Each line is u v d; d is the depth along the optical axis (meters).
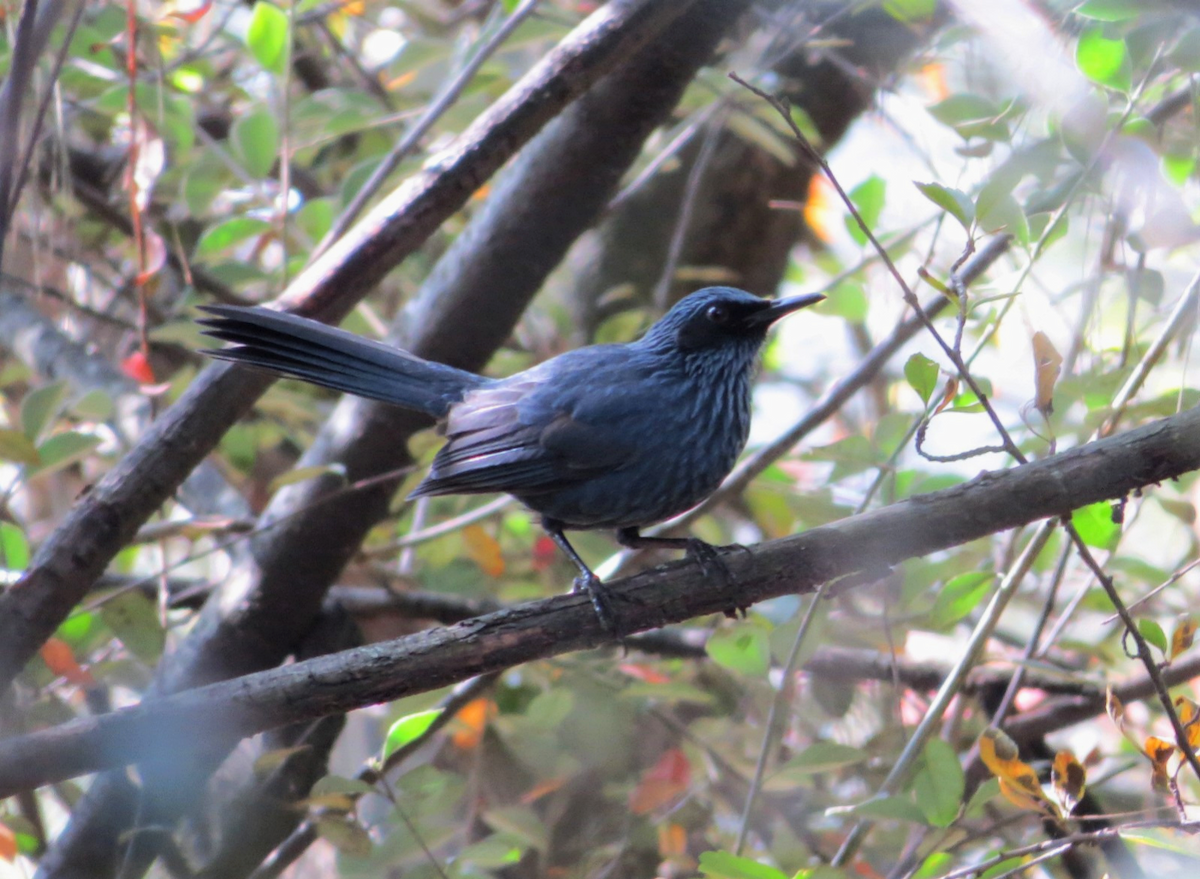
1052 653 12.11
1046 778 10.80
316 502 10.34
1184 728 7.18
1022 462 7.00
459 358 11.23
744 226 15.27
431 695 10.82
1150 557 13.99
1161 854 9.63
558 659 11.77
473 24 15.34
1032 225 9.17
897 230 12.80
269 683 7.21
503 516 13.81
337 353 9.90
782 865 10.25
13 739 6.95
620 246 15.27
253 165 11.52
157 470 8.87
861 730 12.38
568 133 10.78
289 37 11.20
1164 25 8.23
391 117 11.72
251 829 10.46
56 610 8.57
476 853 9.16
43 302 14.04
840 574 7.68
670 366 9.97
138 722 7.02
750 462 10.98
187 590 12.80
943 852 8.51
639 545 10.20
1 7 10.46
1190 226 9.02
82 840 10.05
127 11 10.85
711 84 11.92
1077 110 9.00
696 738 11.48
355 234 9.48
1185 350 8.82
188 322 11.98
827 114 14.25
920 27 11.97
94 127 14.30
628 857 11.88
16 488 11.36
